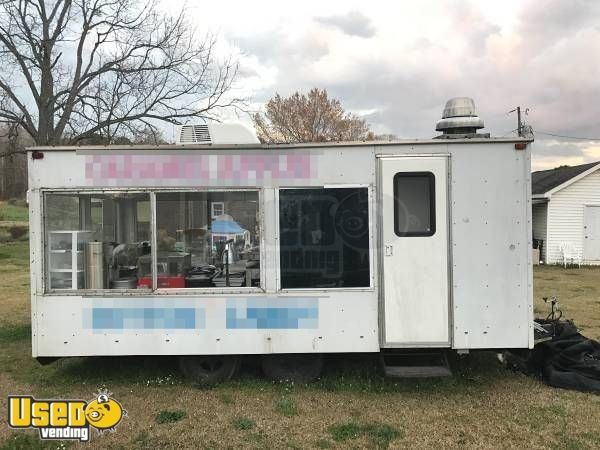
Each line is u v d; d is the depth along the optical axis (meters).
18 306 9.77
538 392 5.12
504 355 5.76
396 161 5.00
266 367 5.37
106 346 5.05
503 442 4.07
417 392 5.13
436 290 4.99
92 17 12.09
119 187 5.07
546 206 18.28
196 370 5.39
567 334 5.56
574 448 3.96
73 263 5.16
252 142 5.28
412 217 5.03
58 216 5.14
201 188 5.09
